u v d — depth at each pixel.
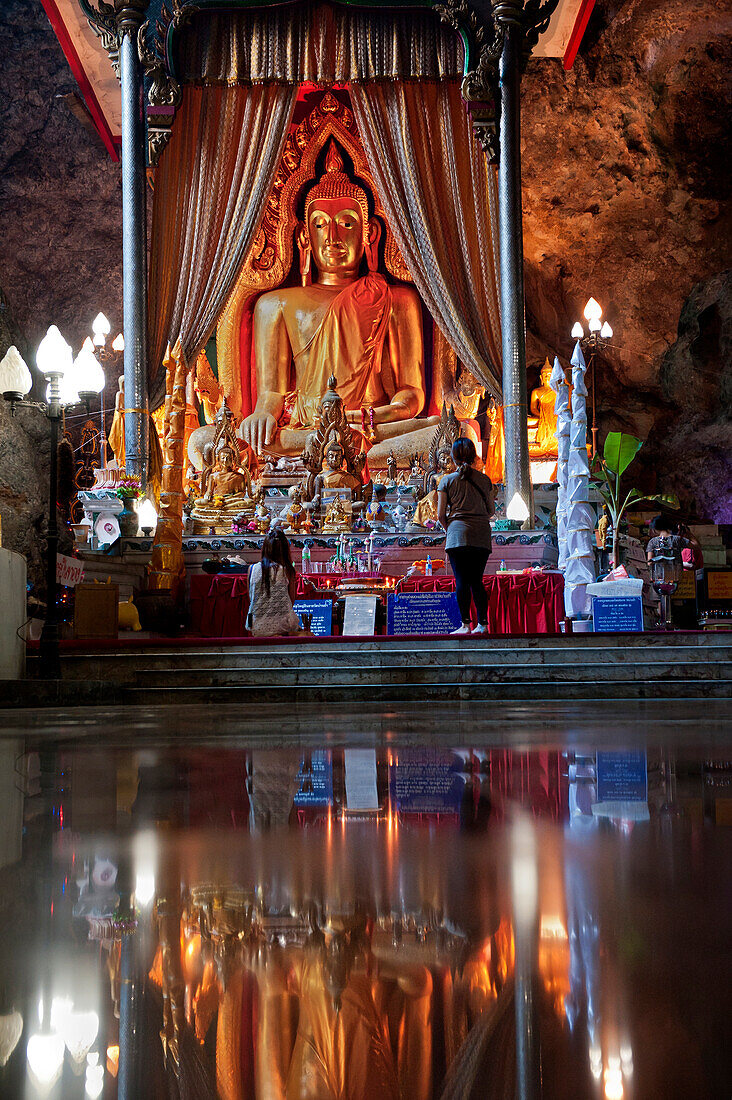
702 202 22.72
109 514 18.02
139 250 19.19
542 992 0.63
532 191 22.95
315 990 0.64
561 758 2.84
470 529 9.19
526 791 2.05
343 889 1.03
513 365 19.00
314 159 23.84
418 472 20.39
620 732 3.97
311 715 5.72
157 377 19.58
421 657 8.55
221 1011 0.60
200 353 21.84
